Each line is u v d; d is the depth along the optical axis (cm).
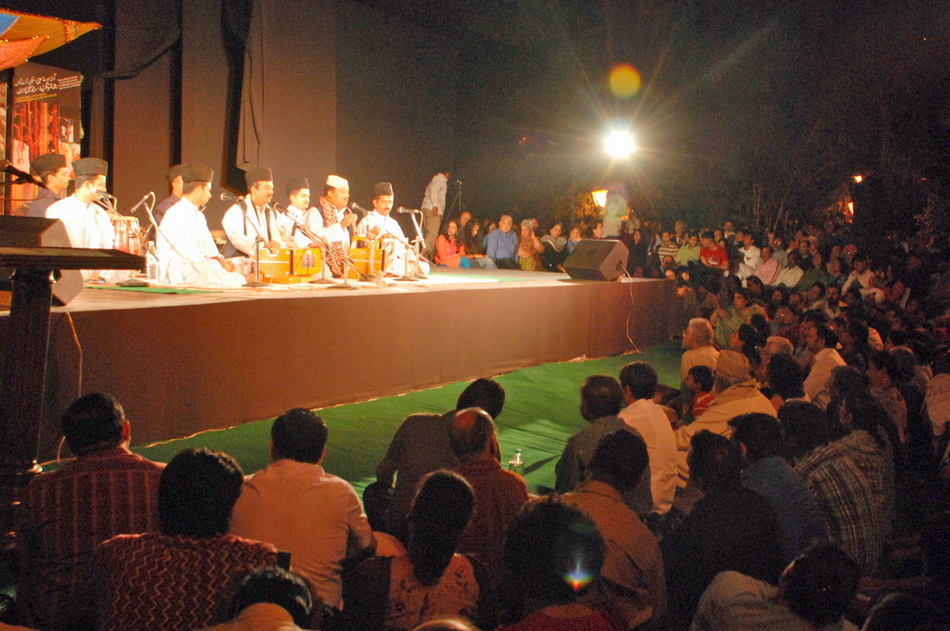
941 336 895
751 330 750
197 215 744
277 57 1124
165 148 1060
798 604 274
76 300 539
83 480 281
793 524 389
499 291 828
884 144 2048
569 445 411
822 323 784
